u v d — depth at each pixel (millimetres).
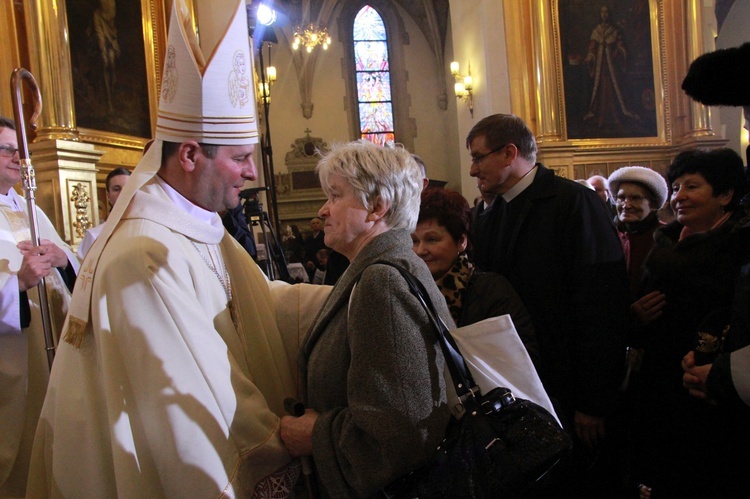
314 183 16484
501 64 10000
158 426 1228
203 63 1381
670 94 10133
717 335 1651
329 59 17141
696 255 1940
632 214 2938
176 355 1252
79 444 1297
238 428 1289
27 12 4629
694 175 2043
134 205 1366
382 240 1279
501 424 1126
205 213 1467
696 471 1812
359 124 17344
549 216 2055
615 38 9914
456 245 1815
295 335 1642
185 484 1213
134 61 6043
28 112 4656
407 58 17578
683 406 1866
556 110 9477
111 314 1269
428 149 17672
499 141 2111
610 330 1933
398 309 1165
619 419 2139
